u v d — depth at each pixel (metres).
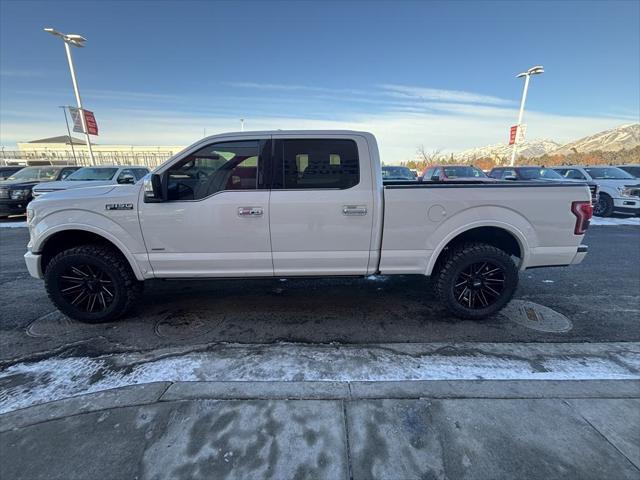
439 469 1.77
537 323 3.47
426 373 2.59
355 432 1.99
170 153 49.16
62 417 2.12
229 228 3.19
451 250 3.41
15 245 7.07
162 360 2.79
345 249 3.29
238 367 2.67
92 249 3.28
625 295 4.23
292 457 1.83
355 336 3.21
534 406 2.20
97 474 1.74
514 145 20.89
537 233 3.35
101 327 3.37
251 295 4.21
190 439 1.94
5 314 3.68
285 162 3.19
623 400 2.26
